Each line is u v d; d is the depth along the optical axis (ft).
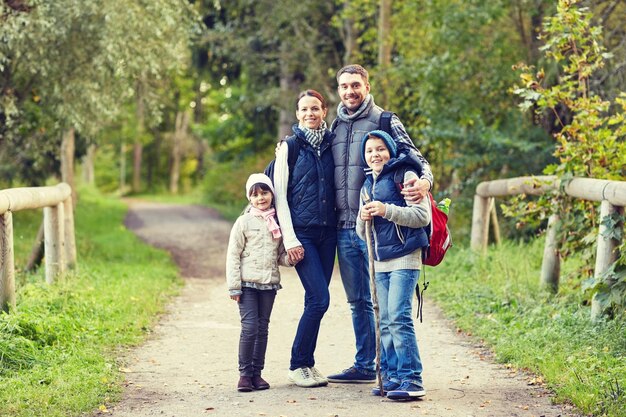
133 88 54.19
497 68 55.36
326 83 77.87
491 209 45.75
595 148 31.42
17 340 23.79
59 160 80.48
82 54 47.96
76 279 38.19
